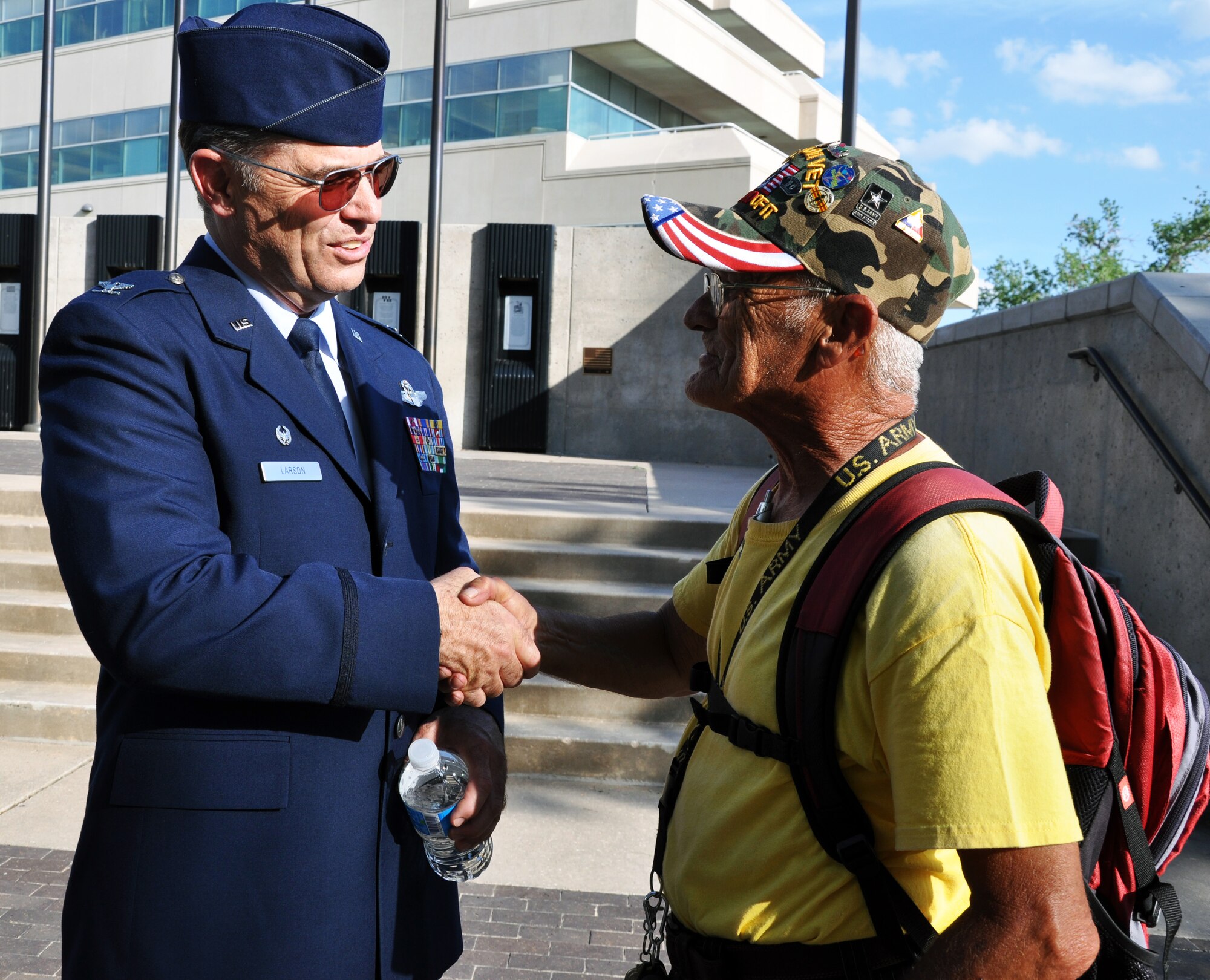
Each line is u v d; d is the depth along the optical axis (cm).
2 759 393
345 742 145
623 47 2856
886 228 120
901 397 126
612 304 1130
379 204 154
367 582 135
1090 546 533
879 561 108
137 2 2900
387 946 149
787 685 112
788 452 132
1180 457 452
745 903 117
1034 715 100
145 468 130
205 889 135
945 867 112
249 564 129
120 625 123
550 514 528
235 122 141
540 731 401
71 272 1209
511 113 2906
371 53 152
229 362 144
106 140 2958
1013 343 674
